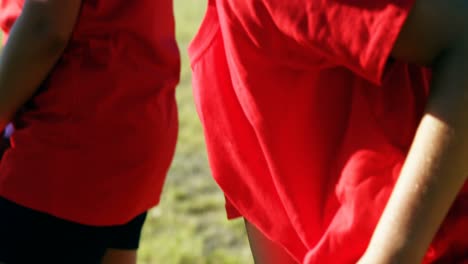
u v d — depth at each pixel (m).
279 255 2.31
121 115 3.04
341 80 1.95
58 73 3.01
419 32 1.68
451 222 1.86
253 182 2.15
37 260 3.06
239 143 2.17
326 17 1.76
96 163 3.03
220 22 2.09
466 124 1.64
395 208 1.70
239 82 2.04
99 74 3.00
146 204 3.22
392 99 1.89
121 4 3.03
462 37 1.64
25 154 3.02
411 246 1.67
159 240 5.71
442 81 1.67
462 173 1.67
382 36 1.69
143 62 3.11
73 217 3.04
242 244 5.65
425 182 1.67
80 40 3.00
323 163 1.98
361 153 1.89
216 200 6.38
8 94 2.86
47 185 3.02
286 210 2.05
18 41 2.79
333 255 1.92
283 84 1.99
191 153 7.35
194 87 2.29
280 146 2.01
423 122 1.70
